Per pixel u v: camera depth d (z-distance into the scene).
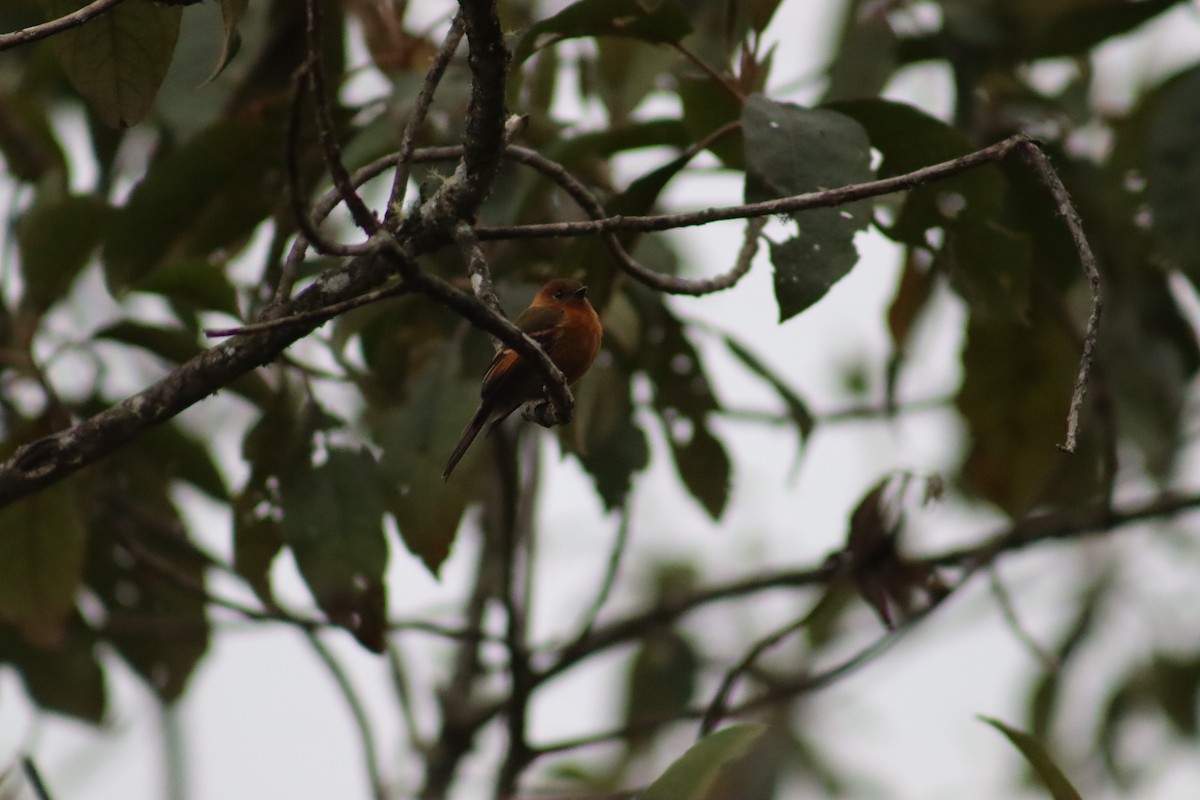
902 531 10.35
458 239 6.65
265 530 9.98
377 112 10.42
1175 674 14.86
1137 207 11.84
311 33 5.57
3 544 10.24
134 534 12.06
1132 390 12.10
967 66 11.61
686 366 10.93
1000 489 12.27
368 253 6.01
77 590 10.43
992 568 11.07
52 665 12.42
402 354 11.02
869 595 10.38
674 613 11.20
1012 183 11.02
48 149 11.52
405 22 10.96
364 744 10.48
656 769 14.42
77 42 7.52
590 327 9.45
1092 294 6.16
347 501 9.48
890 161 8.61
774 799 15.78
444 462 9.55
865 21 11.26
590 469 10.76
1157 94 11.64
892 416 12.49
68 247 10.14
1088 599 14.94
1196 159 11.08
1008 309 9.10
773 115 7.62
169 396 6.97
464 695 11.60
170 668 12.48
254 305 10.20
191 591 10.30
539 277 10.66
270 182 10.56
